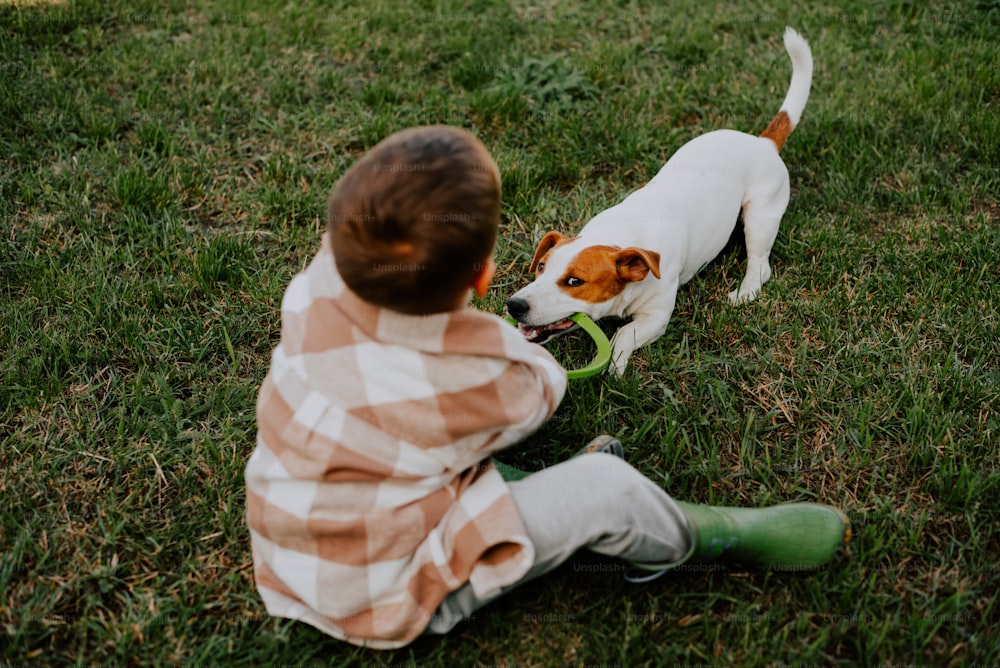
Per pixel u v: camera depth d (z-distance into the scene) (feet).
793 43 11.01
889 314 9.61
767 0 16.65
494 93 13.21
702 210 9.80
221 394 8.39
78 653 6.27
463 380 5.46
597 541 5.97
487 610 6.58
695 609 6.66
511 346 5.73
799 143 12.28
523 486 5.97
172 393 8.41
